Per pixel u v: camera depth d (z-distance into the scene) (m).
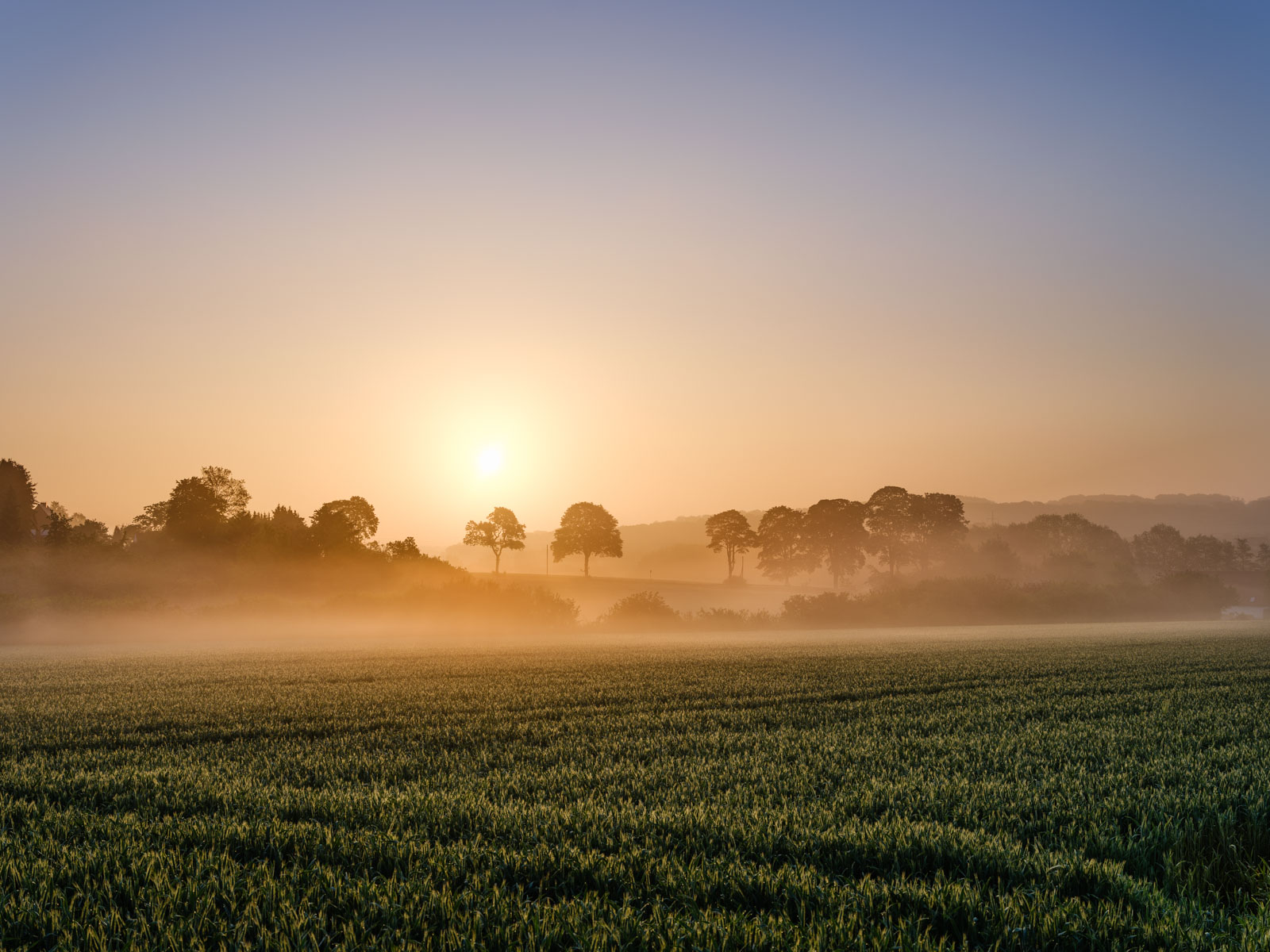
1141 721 16.98
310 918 5.57
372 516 121.31
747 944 5.13
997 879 6.47
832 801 9.27
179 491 115.38
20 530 107.31
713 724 17.30
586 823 8.17
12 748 15.25
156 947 5.16
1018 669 30.59
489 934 5.25
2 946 5.31
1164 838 7.59
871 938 5.23
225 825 8.08
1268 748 13.30
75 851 7.16
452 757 13.48
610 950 5.11
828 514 137.38
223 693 24.52
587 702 21.64
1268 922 5.61
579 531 153.62
